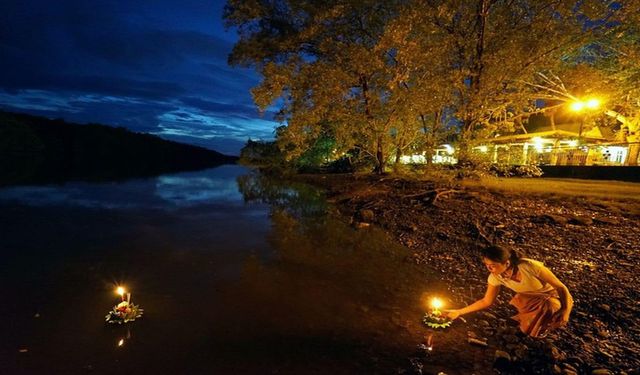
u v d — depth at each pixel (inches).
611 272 234.2
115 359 144.5
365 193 614.5
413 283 233.0
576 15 485.7
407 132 695.7
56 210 501.7
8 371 135.6
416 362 143.6
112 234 368.8
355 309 193.0
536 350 150.9
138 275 245.3
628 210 371.2
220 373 135.7
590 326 170.7
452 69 552.1
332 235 369.1
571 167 730.2
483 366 141.1
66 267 261.7
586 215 370.0
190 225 420.8
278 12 778.8
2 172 1051.9
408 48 531.2
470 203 458.3
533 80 708.7
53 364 140.6
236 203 616.4
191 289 220.4
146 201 621.6
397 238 352.8
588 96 697.0
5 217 440.5
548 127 1088.8
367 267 264.7
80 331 167.3
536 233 326.6
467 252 298.8
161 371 136.8
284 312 188.9
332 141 1117.1
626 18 493.0
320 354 149.1
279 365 141.3
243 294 212.7
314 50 758.5
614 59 657.0
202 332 166.7
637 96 704.4
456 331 169.3
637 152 727.7
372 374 135.7
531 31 504.7
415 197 520.7
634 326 169.6
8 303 198.4
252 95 614.2
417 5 531.5
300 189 859.4
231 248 317.7
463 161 539.5
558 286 150.9
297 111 653.3
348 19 691.4
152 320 178.9
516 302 165.9
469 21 533.6
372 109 673.0
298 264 271.6
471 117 528.4
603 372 133.6
